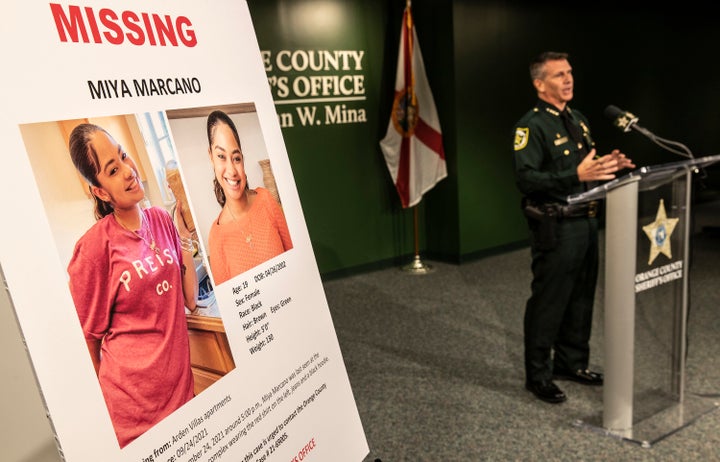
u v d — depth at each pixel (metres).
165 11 0.92
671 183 2.02
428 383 2.66
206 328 0.88
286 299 1.10
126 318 0.75
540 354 2.43
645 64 5.97
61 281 0.67
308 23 4.23
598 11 5.44
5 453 0.95
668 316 2.15
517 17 4.84
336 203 4.60
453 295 4.04
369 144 4.72
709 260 4.71
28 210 0.65
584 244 2.28
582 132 2.36
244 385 0.94
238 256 0.98
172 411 0.79
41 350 0.64
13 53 0.67
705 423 2.17
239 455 0.90
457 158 4.68
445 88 4.63
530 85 5.05
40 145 0.68
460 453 2.07
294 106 4.27
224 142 1.00
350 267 4.74
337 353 1.23
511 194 5.13
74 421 0.66
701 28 6.43
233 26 1.09
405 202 4.57
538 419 2.29
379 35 4.64
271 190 1.12
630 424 2.14
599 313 3.45
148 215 0.81
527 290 4.09
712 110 6.75
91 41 0.77
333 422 1.17
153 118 0.85
